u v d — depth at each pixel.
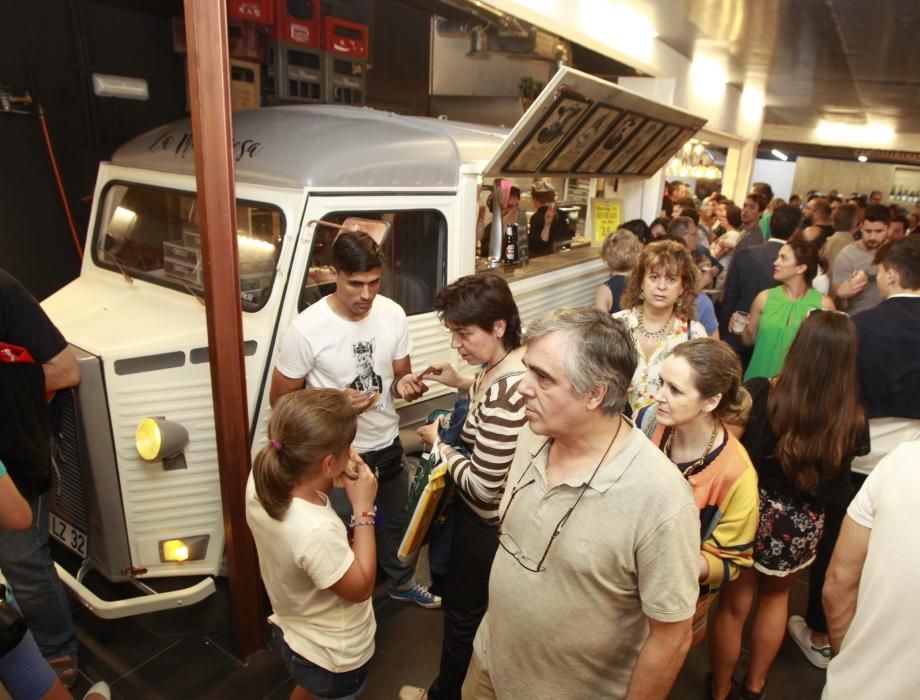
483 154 3.26
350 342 2.29
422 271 2.98
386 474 2.56
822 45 5.52
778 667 2.67
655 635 1.33
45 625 2.26
